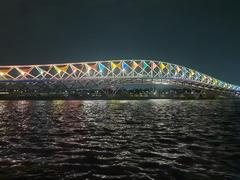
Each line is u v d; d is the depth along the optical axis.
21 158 21.88
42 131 39.19
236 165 19.34
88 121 55.47
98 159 21.64
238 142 28.53
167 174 17.64
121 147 26.53
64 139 31.67
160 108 114.00
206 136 33.00
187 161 20.61
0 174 17.77
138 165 19.78
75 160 21.31
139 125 47.19
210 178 16.66
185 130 39.41
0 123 51.09
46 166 19.56
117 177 17.22
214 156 22.06
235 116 66.44
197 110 96.56
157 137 32.75
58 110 100.88
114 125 47.47
